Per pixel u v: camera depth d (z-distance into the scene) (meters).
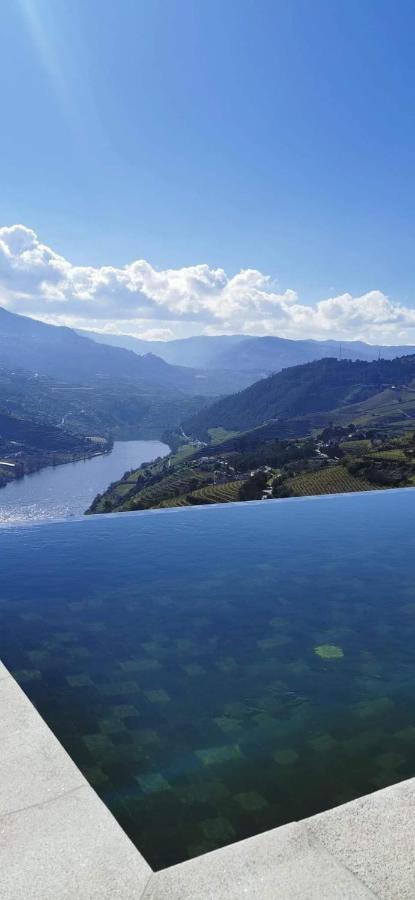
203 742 2.61
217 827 2.04
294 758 2.49
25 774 1.94
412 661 3.53
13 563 5.59
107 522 7.36
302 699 3.03
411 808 1.79
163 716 2.83
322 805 2.18
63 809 1.76
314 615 4.29
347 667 3.43
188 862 1.56
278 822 2.08
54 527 7.10
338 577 5.21
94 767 2.40
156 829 2.02
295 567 5.52
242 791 2.26
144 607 4.43
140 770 2.38
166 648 3.67
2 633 3.90
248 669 3.39
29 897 1.43
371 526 7.27
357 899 1.42
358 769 2.42
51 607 4.40
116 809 2.13
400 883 1.47
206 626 4.04
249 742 2.61
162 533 6.84
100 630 3.95
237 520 7.56
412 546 6.32
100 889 1.46
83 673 3.29
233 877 1.50
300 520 7.58
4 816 1.73
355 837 1.65
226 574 5.29
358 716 2.87
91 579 5.10
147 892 1.45
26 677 3.25
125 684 3.17
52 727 2.72
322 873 1.51
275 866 1.54
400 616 4.28
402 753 2.55
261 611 4.36
